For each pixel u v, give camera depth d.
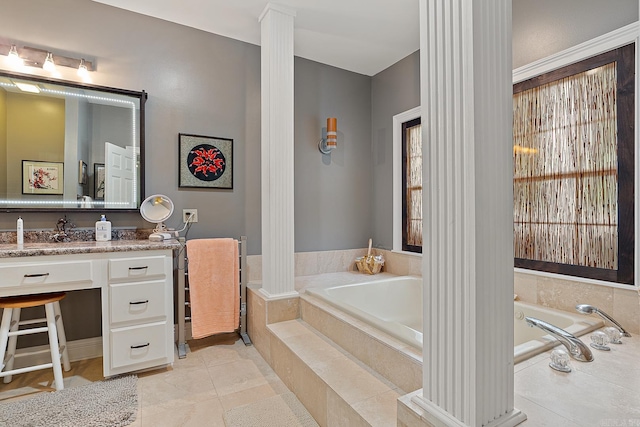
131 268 2.00
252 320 2.63
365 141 3.58
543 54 2.00
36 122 2.18
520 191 2.19
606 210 1.76
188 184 2.67
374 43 2.94
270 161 2.43
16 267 1.72
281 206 2.46
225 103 2.83
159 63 2.57
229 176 2.83
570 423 0.96
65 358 2.11
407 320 2.85
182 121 2.66
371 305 2.76
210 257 2.51
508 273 0.98
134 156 2.46
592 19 1.77
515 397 1.09
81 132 2.30
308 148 3.25
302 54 3.15
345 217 3.46
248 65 2.94
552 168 2.00
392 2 2.38
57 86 2.24
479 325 0.90
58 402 1.75
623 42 1.65
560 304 1.92
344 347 1.89
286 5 2.42
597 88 1.78
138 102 2.47
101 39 2.38
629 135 1.66
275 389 1.92
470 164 0.91
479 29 0.92
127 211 2.42
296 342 1.99
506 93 0.99
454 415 0.95
